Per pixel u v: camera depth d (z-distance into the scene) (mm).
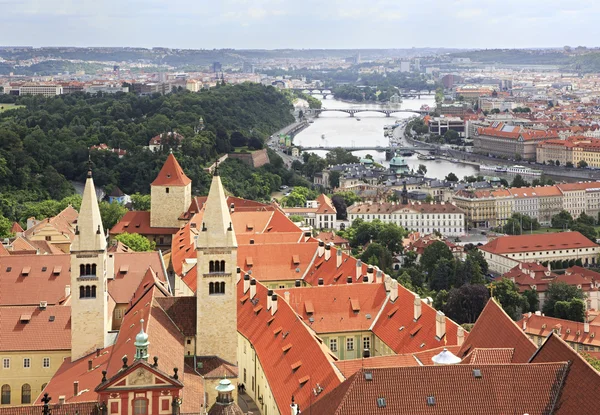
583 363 171625
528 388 172000
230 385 186625
